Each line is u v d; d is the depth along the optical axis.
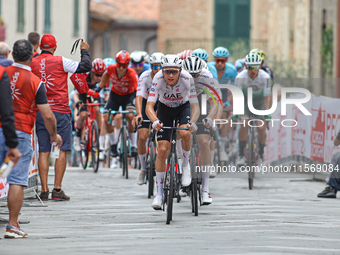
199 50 30.44
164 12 88.56
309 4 65.88
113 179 34.00
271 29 83.75
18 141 17.66
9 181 18.25
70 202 25.62
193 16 88.19
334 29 57.41
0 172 17.00
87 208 24.14
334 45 57.41
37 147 27.22
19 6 91.38
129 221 21.47
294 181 33.91
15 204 18.28
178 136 22.64
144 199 26.72
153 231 19.73
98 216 22.39
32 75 18.58
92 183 32.03
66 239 18.36
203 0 87.88
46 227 20.22
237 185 32.12
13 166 17.02
